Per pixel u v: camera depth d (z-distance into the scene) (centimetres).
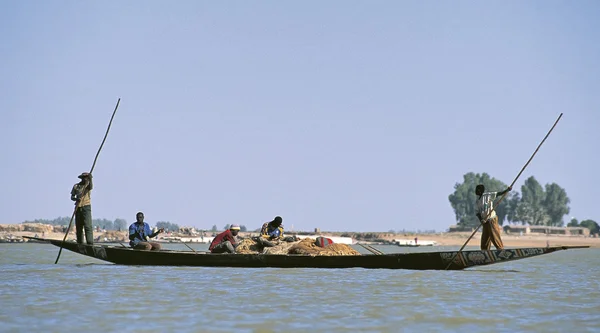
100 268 6069
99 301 3962
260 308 3769
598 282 5388
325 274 5550
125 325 3259
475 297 4272
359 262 5991
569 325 3350
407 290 4572
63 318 3416
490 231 5881
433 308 3816
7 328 3159
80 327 3203
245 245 6544
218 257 6150
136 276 5331
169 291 4428
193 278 5200
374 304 3938
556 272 6462
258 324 3306
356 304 3934
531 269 6825
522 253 5669
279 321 3388
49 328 3170
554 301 4134
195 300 4041
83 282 4891
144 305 3838
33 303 3862
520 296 4353
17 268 6078
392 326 3297
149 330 3150
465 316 3572
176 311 3647
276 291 4472
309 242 6488
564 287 4941
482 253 5741
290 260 6038
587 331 3206
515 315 3619
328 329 3209
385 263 5969
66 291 4384
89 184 6488
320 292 4434
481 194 5969
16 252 10894
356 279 5200
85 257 8975
